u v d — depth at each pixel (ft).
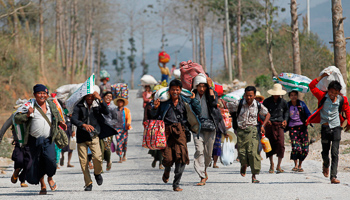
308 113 109.09
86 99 85.56
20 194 83.82
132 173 112.88
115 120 136.26
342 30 154.30
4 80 270.26
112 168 126.72
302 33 319.06
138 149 166.40
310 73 287.69
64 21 538.47
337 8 153.79
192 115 86.02
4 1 295.69
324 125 90.02
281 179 95.91
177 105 83.97
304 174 103.45
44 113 81.30
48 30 460.96
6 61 280.31
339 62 153.69
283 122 107.34
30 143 81.10
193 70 96.63
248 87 90.94
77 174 116.98
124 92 189.57
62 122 84.02
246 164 92.63
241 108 91.30
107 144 119.55
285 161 129.29
